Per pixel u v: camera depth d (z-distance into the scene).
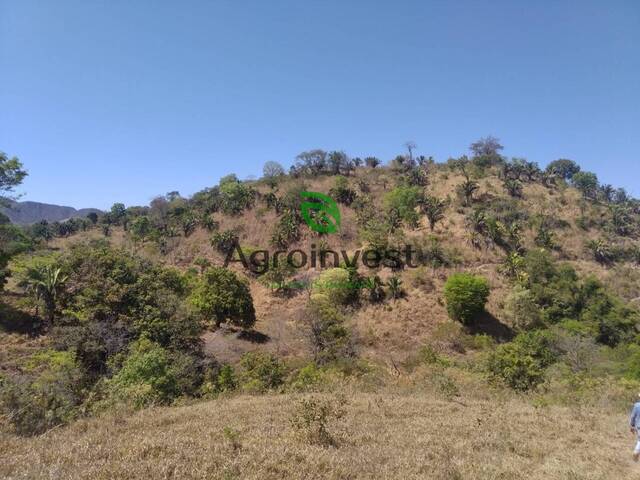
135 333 26.34
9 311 34.06
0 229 32.25
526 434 9.19
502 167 89.25
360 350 35.22
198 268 61.75
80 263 34.06
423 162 97.94
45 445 7.19
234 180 96.75
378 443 7.88
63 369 17.62
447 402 12.45
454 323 44.47
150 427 8.72
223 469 5.77
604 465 7.40
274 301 50.72
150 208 91.25
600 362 31.45
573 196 79.75
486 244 59.12
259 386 17.30
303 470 5.99
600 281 53.97
